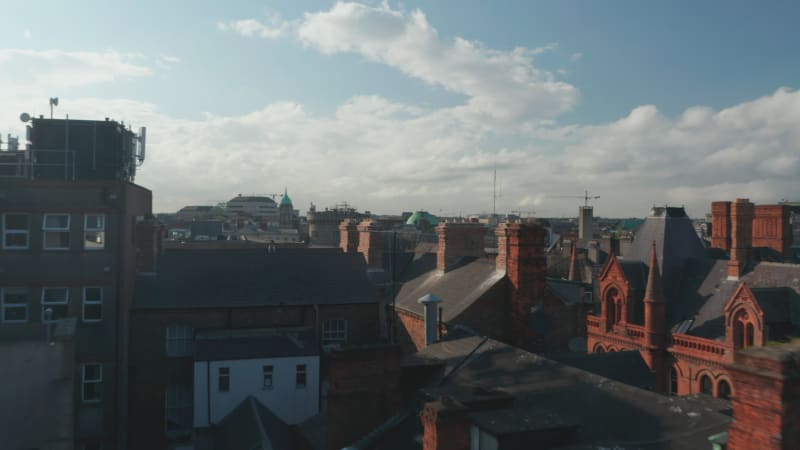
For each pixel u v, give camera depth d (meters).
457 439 12.97
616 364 23.30
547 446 12.78
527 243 31.58
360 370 17.47
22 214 31.31
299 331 37.25
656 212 43.56
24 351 25.48
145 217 39.62
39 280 31.25
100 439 31.58
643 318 39.78
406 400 18.22
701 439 12.34
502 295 31.98
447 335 25.34
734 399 9.99
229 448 26.70
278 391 32.88
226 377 32.16
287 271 40.72
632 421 13.70
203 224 105.12
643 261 42.03
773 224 53.03
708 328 35.19
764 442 9.29
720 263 38.47
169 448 34.25
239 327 36.88
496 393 15.90
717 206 47.81
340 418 17.19
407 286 43.19
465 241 41.56
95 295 32.09
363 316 39.59
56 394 25.64
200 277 38.25
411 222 163.50
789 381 9.05
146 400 34.41
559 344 31.98
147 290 36.12
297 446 24.98
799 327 31.98
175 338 35.91
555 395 15.83
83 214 31.88
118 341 32.12
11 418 25.09
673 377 36.66
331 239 112.31
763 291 33.00
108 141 35.09
